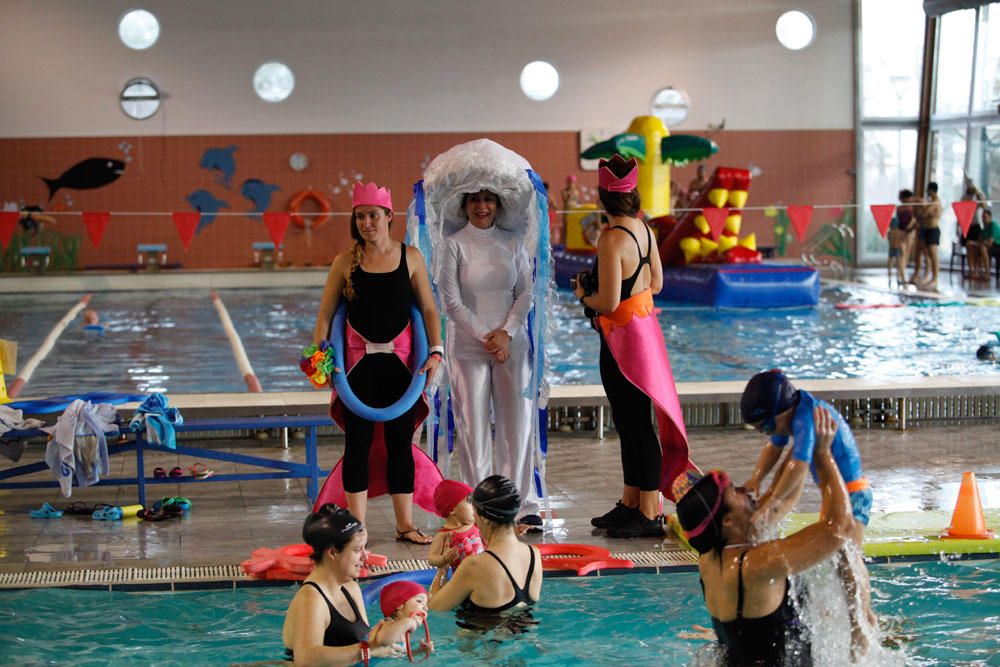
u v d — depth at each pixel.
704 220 16.28
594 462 7.21
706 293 15.34
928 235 17.48
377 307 5.34
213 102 21.62
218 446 7.66
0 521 5.88
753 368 10.10
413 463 5.52
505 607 4.20
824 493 3.45
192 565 5.04
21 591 4.71
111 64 21.25
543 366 5.71
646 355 5.46
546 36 22.31
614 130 22.62
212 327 13.95
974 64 21.48
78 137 21.28
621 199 5.46
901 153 23.20
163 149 21.53
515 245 5.82
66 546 5.39
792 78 22.84
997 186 21.20
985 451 7.34
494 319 5.74
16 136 21.16
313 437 6.20
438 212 5.76
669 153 17.06
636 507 5.64
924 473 6.74
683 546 5.36
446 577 4.57
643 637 4.11
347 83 21.97
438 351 5.45
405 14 21.94
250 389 9.39
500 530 4.23
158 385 9.63
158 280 20.22
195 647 4.06
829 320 13.84
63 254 21.03
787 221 22.92
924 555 5.04
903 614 4.29
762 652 3.43
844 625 3.60
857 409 8.28
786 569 3.33
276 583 4.84
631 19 22.41
